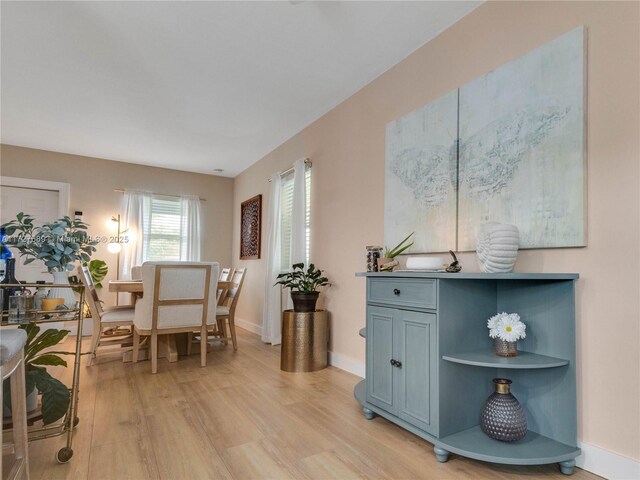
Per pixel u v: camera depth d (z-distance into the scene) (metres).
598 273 1.61
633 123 1.52
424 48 2.56
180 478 1.54
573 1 1.74
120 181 5.31
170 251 5.62
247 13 2.23
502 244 1.74
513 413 1.68
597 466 1.58
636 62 1.52
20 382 1.42
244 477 1.55
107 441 1.84
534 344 1.83
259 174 5.22
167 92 3.25
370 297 2.17
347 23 2.33
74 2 2.13
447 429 1.73
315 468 1.62
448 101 2.33
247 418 2.14
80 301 1.85
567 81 1.73
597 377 1.60
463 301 1.83
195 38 2.48
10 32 2.41
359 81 3.07
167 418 2.12
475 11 2.20
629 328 1.51
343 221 3.31
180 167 5.65
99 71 2.89
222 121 3.89
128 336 3.92
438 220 2.36
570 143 1.70
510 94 1.97
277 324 4.18
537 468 1.64
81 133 4.23
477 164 2.12
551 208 1.76
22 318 1.70
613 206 1.57
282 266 4.33
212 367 3.24
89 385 2.71
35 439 1.63
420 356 1.81
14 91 3.22
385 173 2.82
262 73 2.93
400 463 1.67
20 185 4.64
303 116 3.77
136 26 2.35
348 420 2.12
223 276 5.12
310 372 3.09
